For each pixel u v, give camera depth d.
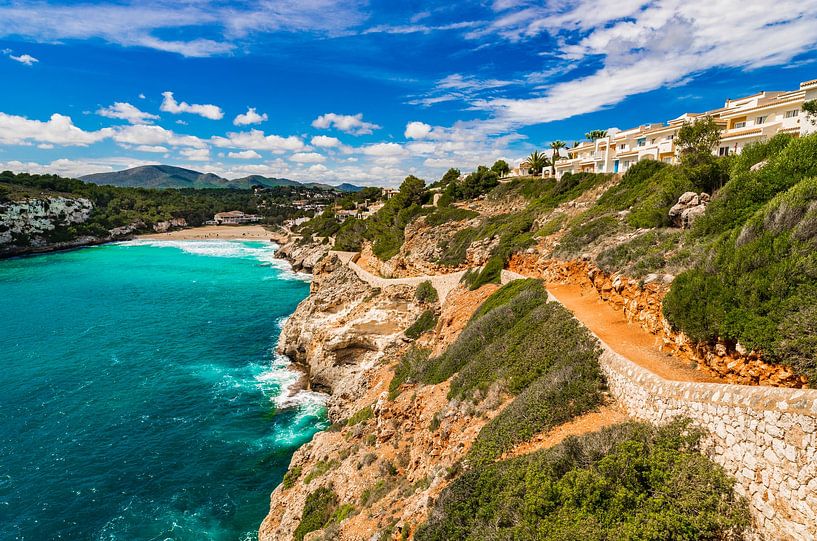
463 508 15.42
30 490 31.33
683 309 17.05
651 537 10.88
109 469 33.69
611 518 11.81
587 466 13.78
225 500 30.97
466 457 18.55
